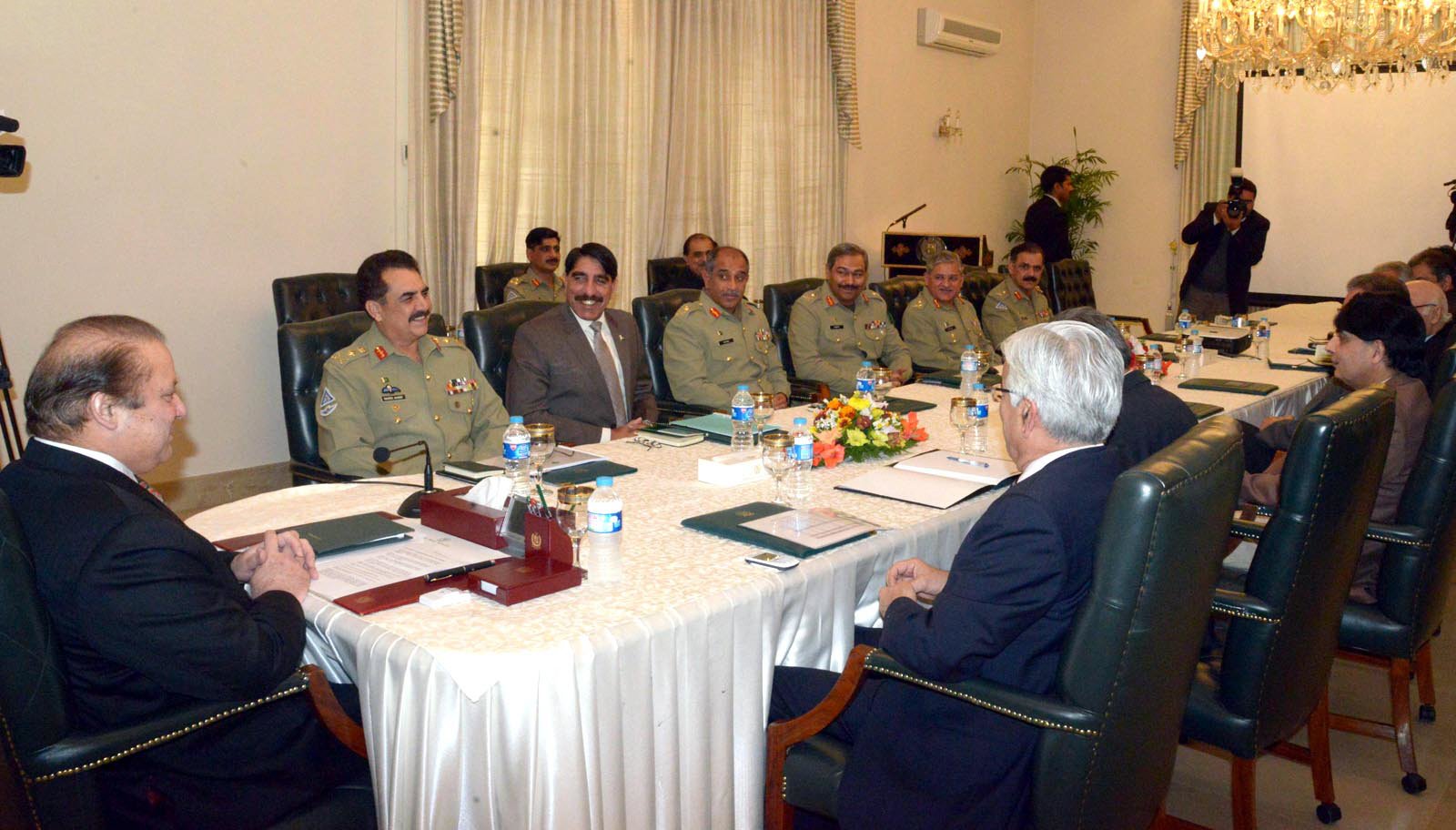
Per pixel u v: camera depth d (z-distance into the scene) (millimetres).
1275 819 2404
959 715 1577
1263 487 2529
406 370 3010
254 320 4582
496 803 1387
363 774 1651
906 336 5516
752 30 6762
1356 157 8195
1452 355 2775
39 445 1485
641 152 6156
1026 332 1628
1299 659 1913
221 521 2066
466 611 1547
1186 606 1467
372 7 4832
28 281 3908
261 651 1447
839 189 7547
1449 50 5324
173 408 1562
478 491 1949
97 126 4016
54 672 1354
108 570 1380
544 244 5266
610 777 1456
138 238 4184
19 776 1354
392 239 5074
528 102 5602
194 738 1516
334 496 2277
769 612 1688
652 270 5902
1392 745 2760
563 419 3334
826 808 1690
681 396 4184
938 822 1543
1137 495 1369
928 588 1812
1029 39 9398
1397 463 2455
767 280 7102
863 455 2592
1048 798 1463
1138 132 9023
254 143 4484
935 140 8570
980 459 2609
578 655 1404
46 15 3842
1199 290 7473
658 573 1724
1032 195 9531
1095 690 1415
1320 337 5492
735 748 1682
